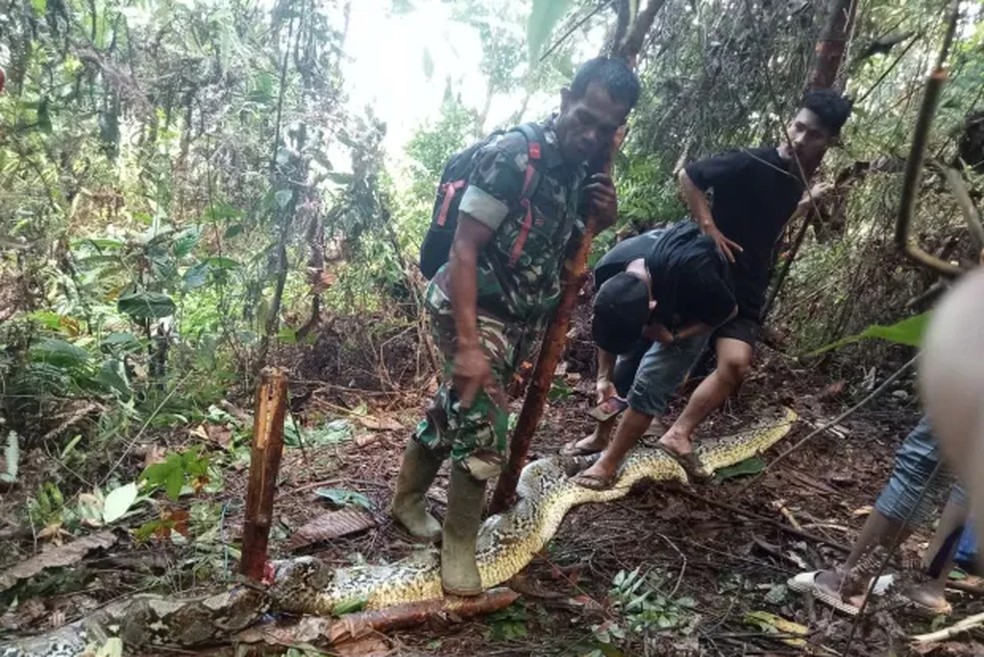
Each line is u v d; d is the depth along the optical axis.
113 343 4.30
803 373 5.60
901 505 2.94
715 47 4.90
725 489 4.24
